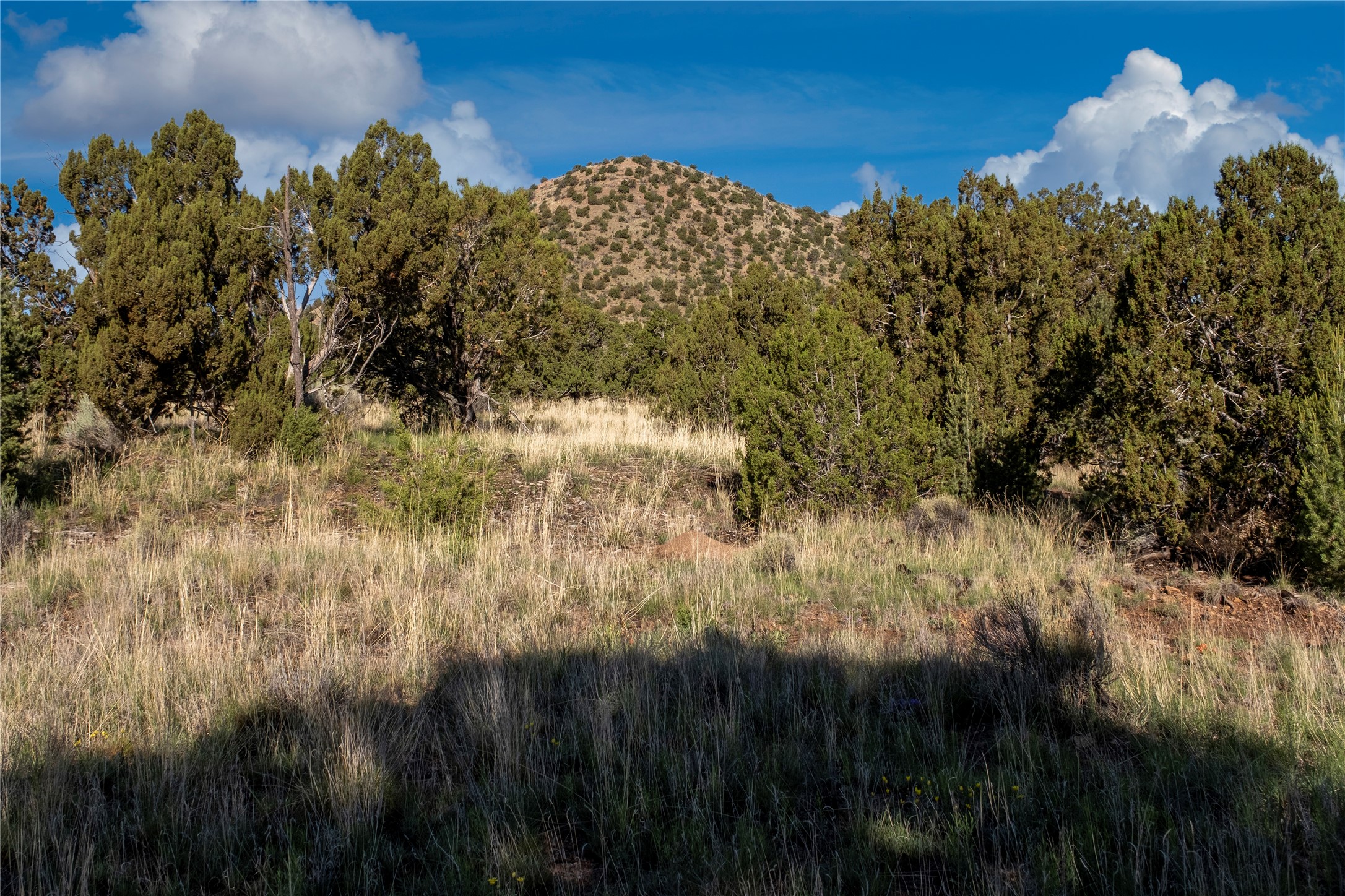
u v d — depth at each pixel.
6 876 2.97
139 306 11.08
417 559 7.70
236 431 11.70
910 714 4.21
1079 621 4.82
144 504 9.59
